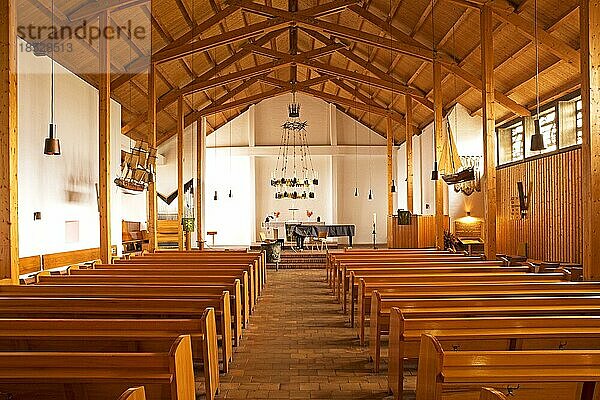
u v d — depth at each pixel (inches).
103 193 479.5
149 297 261.6
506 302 222.1
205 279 323.6
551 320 184.4
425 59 636.7
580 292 252.5
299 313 417.1
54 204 476.7
